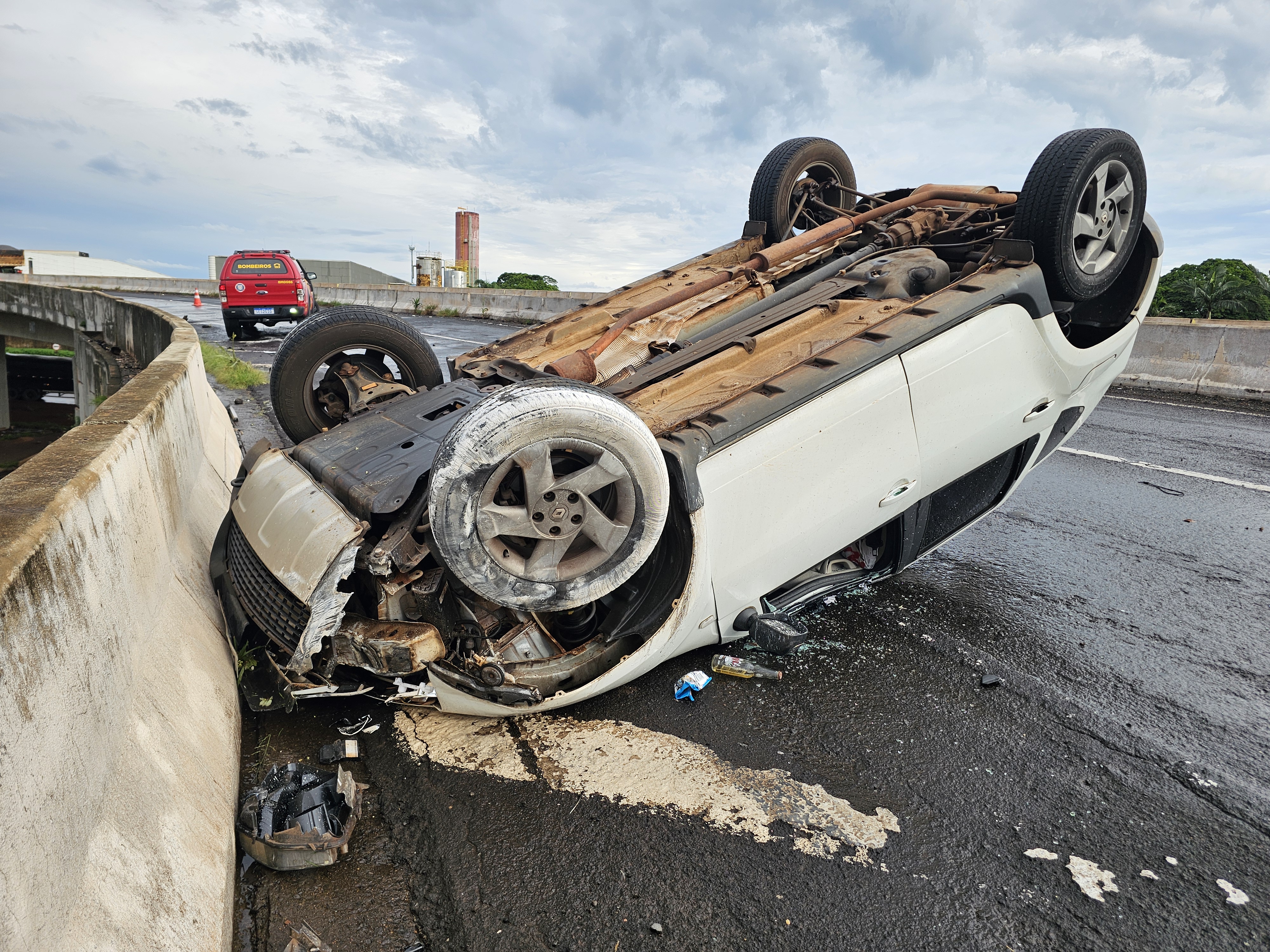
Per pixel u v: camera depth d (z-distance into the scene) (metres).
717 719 3.00
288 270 17.86
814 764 2.73
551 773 2.68
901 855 2.30
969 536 5.05
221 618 3.21
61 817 1.49
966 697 3.15
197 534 3.69
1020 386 3.64
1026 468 4.23
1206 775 2.66
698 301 4.17
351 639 2.71
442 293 27.67
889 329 3.27
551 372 3.39
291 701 2.87
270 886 2.21
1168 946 1.99
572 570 2.64
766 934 2.04
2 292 22.88
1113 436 7.78
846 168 5.38
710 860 2.29
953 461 3.56
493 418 2.36
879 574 3.86
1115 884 2.19
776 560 3.15
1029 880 2.21
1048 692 3.19
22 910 1.26
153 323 11.59
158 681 2.34
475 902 2.15
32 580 1.56
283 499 3.04
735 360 3.34
